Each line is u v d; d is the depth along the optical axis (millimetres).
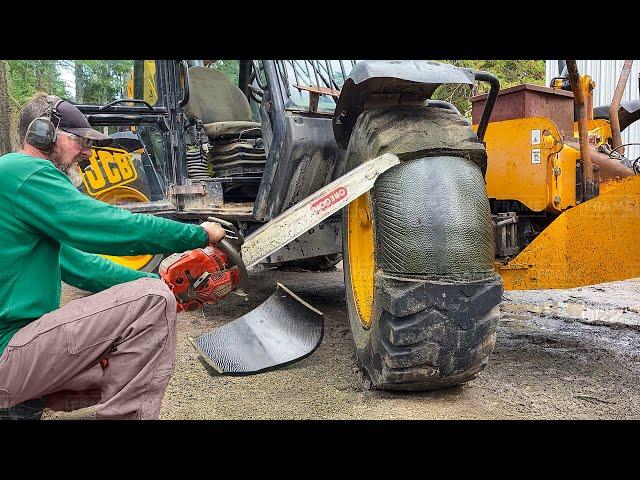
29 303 1862
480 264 2297
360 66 2381
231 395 2680
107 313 1836
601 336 3629
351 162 2715
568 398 2562
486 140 3570
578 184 3432
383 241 2379
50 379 1826
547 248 2984
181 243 1954
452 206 2293
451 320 2250
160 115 4855
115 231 1828
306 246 3826
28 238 1850
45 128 1949
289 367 3072
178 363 3195
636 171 3518
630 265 2811
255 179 4289
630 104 4391
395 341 2277
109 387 1885
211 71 5023
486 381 2789
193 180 4543
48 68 13172
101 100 7129
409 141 2377
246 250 2316
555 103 3857
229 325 3266
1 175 1810
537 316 4203
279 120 3262
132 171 5352
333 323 4082
